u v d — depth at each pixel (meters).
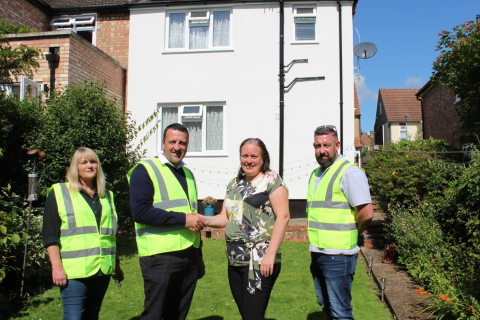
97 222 2.93
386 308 3.99
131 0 10.46
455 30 7.11
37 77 8.18
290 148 9.33
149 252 2.75
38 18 10.47
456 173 5.71
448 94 14.39
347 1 9.31
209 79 9.66
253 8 9.59
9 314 3.95
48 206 2.79
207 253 6.68
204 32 9.97
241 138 9.47
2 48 8.23
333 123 9.24
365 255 6.19
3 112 5.96
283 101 9.33
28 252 4.56
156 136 9.78
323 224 2.95
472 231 4.20
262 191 2.73
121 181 6.61
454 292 3.43
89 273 2.76
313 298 4.42
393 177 6.41
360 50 9.97
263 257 2.58
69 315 2.67
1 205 4.84
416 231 4.88
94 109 6.21
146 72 9.89
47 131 6.08
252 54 9.54
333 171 2.99
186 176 3.15
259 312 2.58
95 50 8.99
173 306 2.91
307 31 9.62
